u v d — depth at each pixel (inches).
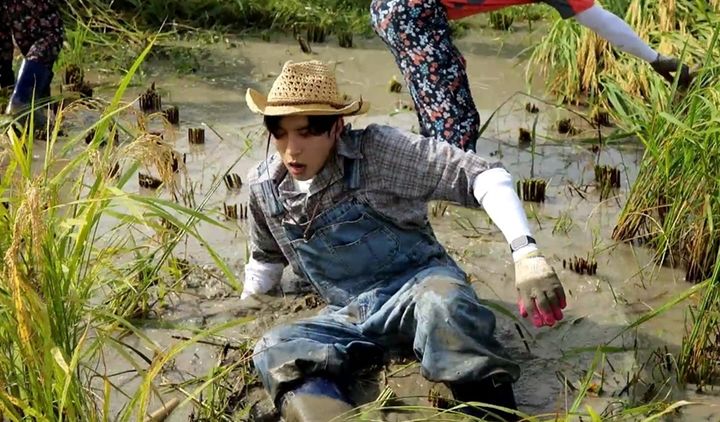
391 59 304.0
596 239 196.5
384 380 153.8
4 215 132.8
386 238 152.3
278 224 156.4
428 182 148.2
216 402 148.6
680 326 169.6
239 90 279.0
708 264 183.3
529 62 279.6
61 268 132.4
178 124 253.4
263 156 235.0
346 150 148.7
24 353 124.8
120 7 330.0
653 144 196.1
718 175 186.4
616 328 168.9
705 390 153.1
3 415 126.7
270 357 145.5
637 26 274.1
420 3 190.5
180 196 212.2
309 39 317.1
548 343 164.6
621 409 147.7
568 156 239.3
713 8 276.8
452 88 191.9
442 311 141.7
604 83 261.1
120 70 287.7
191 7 327.6
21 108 235.6
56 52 241.0
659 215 197.9
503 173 145.1
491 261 189.3
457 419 143.6
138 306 170.1
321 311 160.6
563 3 197.0
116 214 142.1
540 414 147.0
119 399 148.8
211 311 171.8
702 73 196.1
